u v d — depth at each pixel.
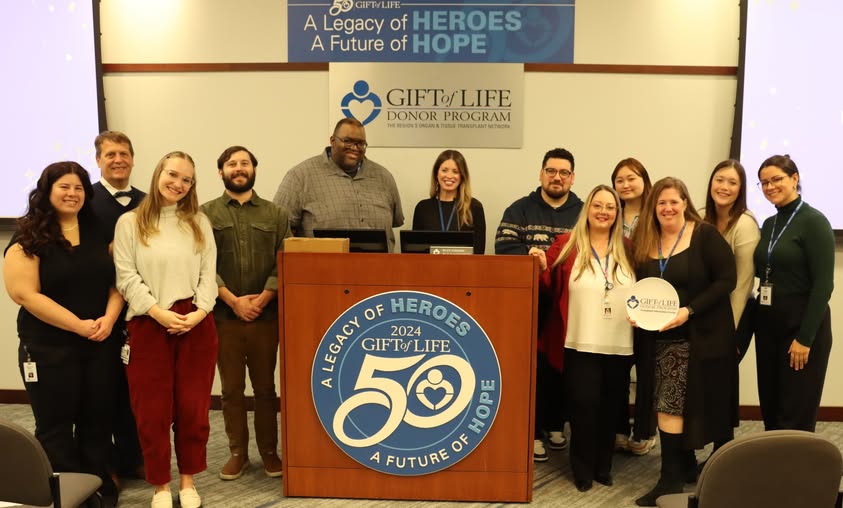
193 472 2.96
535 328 2.85
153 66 4.31
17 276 2.74
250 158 3.28
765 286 3.18
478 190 4.32
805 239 3.05
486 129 4.27
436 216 3.86
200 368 2.92
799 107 4.16
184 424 2.91
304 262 2.87
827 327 3.11
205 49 4.30
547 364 3.65
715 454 1.72
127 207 3.24
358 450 2.94
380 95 4.26
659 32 4.18
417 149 4.30
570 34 4.18
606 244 3.13
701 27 4.17
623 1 4.16
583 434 3.16
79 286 2.83
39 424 2.87
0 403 4.56
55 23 4.27
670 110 4.24
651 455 3.71
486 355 2.86
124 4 4.27
